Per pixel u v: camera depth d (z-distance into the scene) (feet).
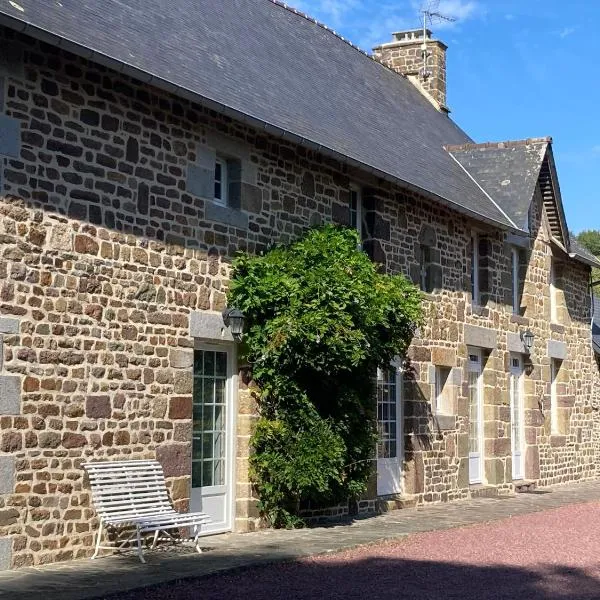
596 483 65.31
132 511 29.71
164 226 32.45
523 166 57.98
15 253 27.32
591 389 70.33
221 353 35.73
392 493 45.80
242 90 36.52
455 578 27.94
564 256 66.44
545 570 29.94
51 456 27.96
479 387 54.85
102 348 29.84
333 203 41.32
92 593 23.22
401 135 52.16
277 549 31.45
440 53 67.92
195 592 24.45
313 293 35.04
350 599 24.27
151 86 32.09
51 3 29.76
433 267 49.01
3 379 26.73
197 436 34.40
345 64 54.70
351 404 38.14
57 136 28.78
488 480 54.49
